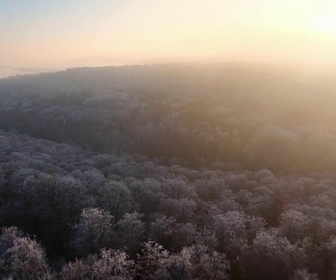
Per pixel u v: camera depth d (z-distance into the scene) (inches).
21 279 1788.9
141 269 1972.2
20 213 2780.5
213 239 2396.7
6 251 1911.9
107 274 1749.5
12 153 4520.2
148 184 3545.8
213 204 3442.4
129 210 3024.1
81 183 3179.1
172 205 3073.3
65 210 2878.9
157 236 2513.5
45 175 3051.2
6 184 3307.1
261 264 2265.0
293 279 2130.9
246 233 2738.7
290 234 2760.8
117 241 2397.9
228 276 2087.8
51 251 2495.1
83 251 2326.5
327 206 3629.4
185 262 1902.1
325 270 2316.7
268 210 3636.8
